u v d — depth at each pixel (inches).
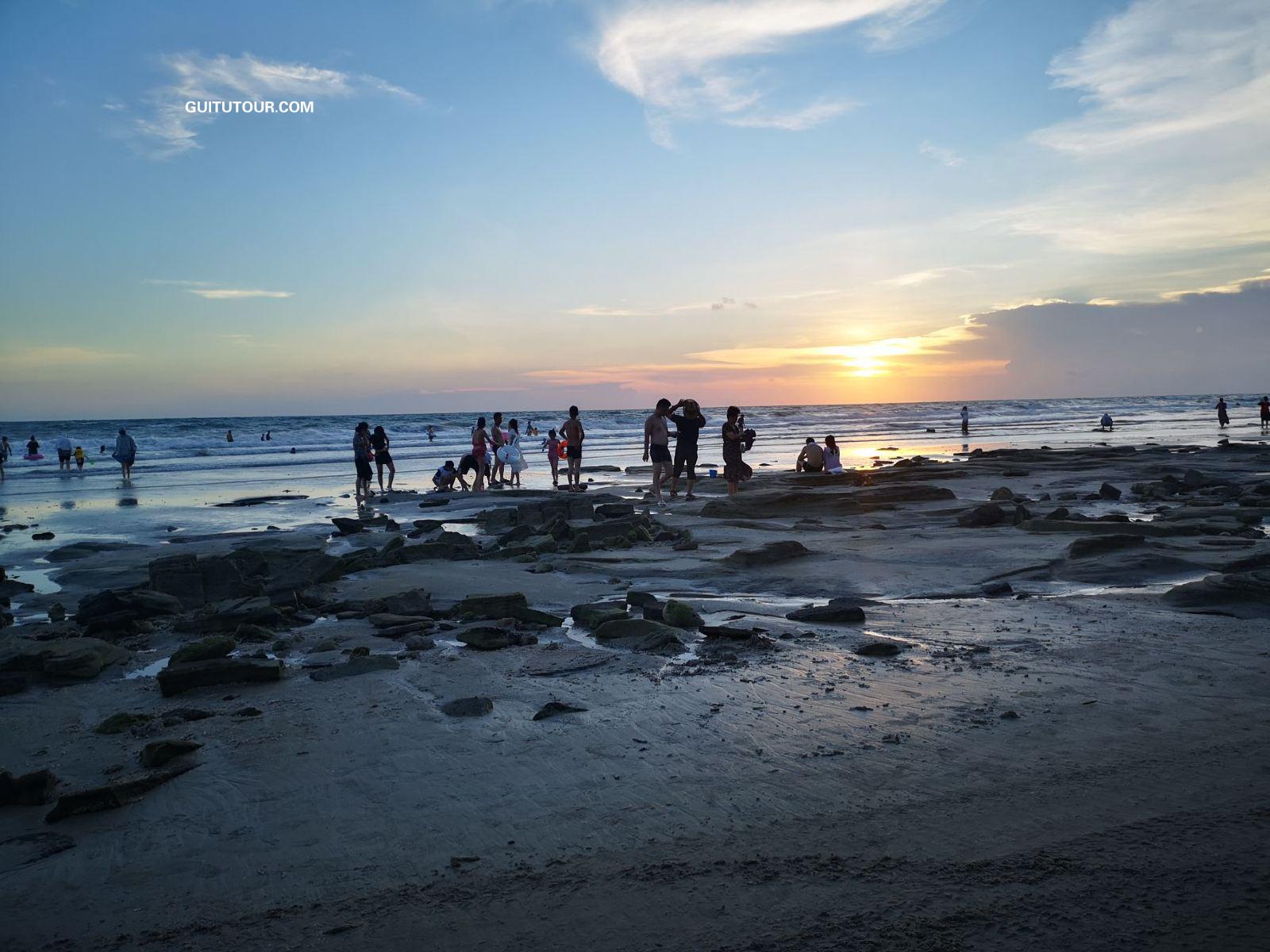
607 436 2709.2
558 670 256.7
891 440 2020.2
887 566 414.6
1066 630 281.7
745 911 120.7
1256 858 128.0
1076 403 6648.6
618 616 313.4
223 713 226.8
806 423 3506.4
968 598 346.9
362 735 204.1
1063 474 929.5
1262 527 504.4
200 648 272.2
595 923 119.6
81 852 150.3
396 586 409.1
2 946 121.3
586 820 153.3
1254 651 247.0
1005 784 159.6
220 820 161.5
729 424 776.3
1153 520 553.3
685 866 134.3
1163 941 108.8
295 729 210.7
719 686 232.7
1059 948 108.5
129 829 158.7
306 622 341.4
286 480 1213.7
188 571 392.8
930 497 688.4
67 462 1492.4
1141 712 197.0
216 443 2413.9
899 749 180.5
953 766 169.5
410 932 119.6
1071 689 217.6
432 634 316.2
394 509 800.9
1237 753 170.2
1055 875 125.9
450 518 729.0
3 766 196.1
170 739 203.5
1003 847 135.2
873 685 227.9
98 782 182.9
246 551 448.8
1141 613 302.7
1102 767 165.3
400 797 167.2
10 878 141.6
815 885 126.8
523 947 114.6
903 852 135.3
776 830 145.5
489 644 286.4
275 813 162.9
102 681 269.9
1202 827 138.8
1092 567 386.3
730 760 178.9
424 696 234.8
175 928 124.1
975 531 517.7
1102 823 141.6
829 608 314.0
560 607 359.6
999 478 884.6
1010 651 258.1
